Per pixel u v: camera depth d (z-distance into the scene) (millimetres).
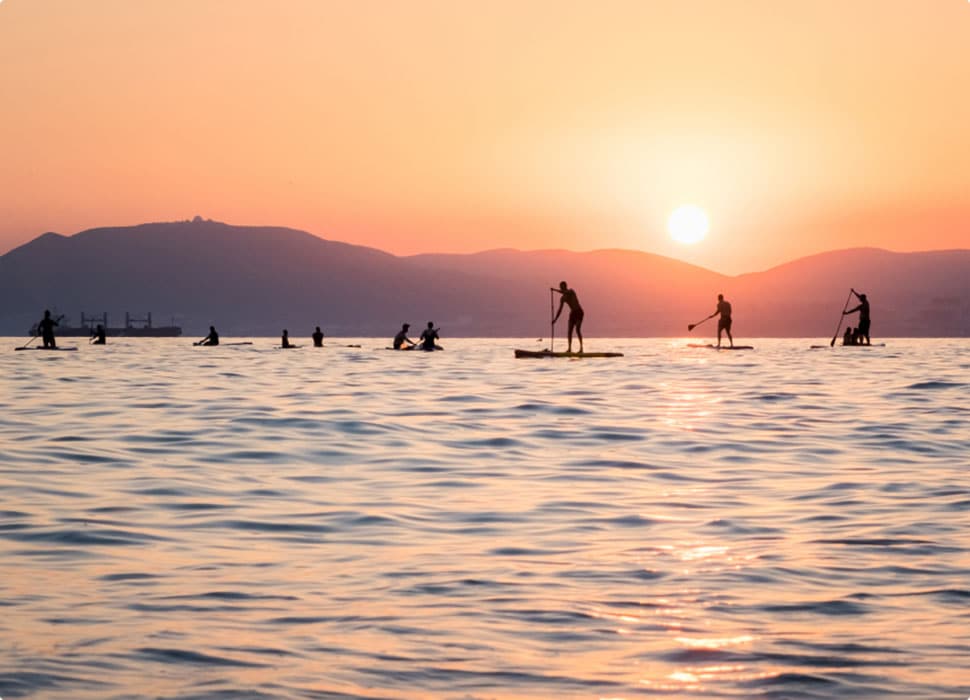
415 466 20438
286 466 20375
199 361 63281
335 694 8812
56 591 11664
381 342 154000
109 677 9133
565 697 8812
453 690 8930
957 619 10711
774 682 9102
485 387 38531
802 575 12359
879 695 8812
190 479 18750
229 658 9594
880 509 16234
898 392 36438
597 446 23078
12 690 8852
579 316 63469
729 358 63875
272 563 12938
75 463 20375
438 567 12742
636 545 13891
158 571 12539
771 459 21344
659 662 9547
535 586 11891
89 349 91750
